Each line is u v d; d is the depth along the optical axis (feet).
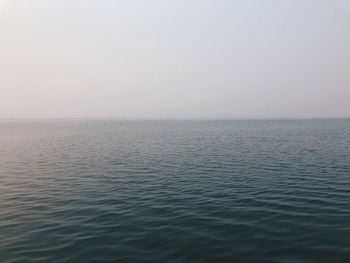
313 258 34.55
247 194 66.44
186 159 124.26
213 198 63.31
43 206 58.29
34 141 231.50
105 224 47.14
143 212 53.67
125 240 40.47
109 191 70.79
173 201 61.26
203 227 45.27
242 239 40.45
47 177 88.94
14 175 92.27
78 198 64.39
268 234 42.09
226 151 150.20
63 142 220.43
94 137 276.00
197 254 36.01
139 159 126.11
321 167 100.89
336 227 44.68
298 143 188.65
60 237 41.75
